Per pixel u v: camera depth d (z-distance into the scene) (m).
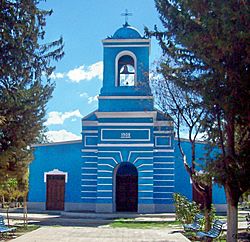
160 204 28.33
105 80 28.55
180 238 17.08
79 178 30.62
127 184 29.14
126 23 29.73
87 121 29.72
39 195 31.44
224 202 29.30
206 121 12.58
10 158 15.48
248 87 9.45
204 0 9.21
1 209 31.98
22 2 11.51
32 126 15.38
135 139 27.84
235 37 8.62
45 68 13.05
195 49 9.94
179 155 29.42
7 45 11.41
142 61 28.27
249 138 11.14
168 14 11.42
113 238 17.00
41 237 16.78
